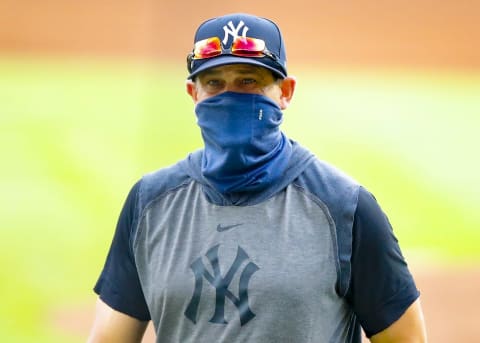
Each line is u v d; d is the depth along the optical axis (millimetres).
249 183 9078
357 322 9438
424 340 9172
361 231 8852
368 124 55406
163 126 50406
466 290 33062
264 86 9352
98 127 49531
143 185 9602
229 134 9164
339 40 73312
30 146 45844
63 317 29375
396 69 70188
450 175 48156
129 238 9570
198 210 9242
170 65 64625
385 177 47531
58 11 70438
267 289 8711
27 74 60031
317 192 9031
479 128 54938
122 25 69750
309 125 54531
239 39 9188
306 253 8812
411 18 74688
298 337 8695
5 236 35781
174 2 69938
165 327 9172
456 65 71125
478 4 75562
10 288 31484
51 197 39969
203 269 8938
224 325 8805
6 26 69562
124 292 9656
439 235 40219
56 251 34844
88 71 61781
